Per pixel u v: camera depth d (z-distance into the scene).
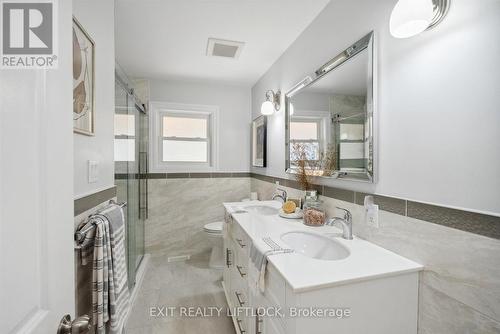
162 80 2.98
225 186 3.23
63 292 0.60
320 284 0.82
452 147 0.86
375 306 0.90
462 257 0.83
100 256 0.99
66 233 0.62
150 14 1.68
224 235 2.13
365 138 1.26
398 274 0.92
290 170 2.07
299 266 0.95
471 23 0.79
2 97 0.42
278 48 2.19
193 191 3.11
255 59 2.41
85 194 1.09
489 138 0.75
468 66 0.81
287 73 2.19
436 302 0.91
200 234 3.13
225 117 3.22
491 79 0.74
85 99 1.08
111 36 1.44
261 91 2.87
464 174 0.82
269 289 1.03
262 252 1.09
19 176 0.46
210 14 1.69
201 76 2.87
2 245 0.41
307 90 1.83
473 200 0.80
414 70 1.00
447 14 0.87
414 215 1.00
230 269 1.89
